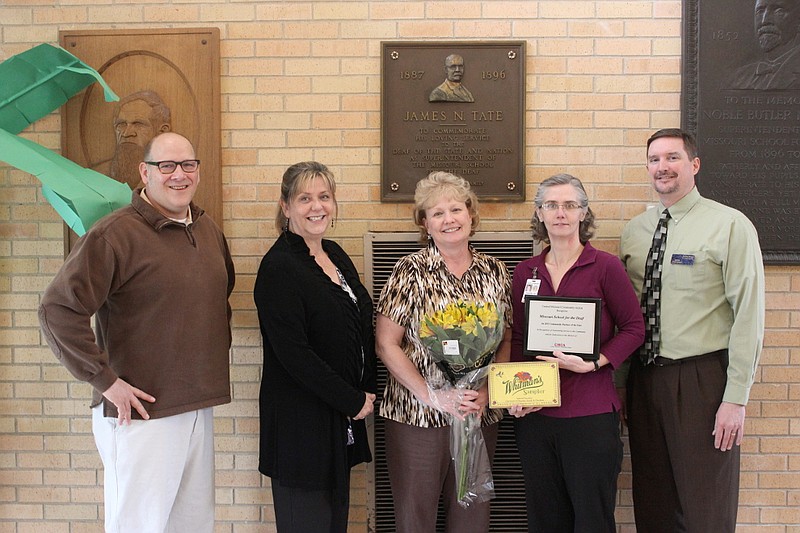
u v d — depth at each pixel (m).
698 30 2.94
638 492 2.73
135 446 2.28
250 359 3.05
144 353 2.29
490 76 2.99
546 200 2.42
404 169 3.01
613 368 2.40
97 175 2.74
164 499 2.33
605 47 2.99
